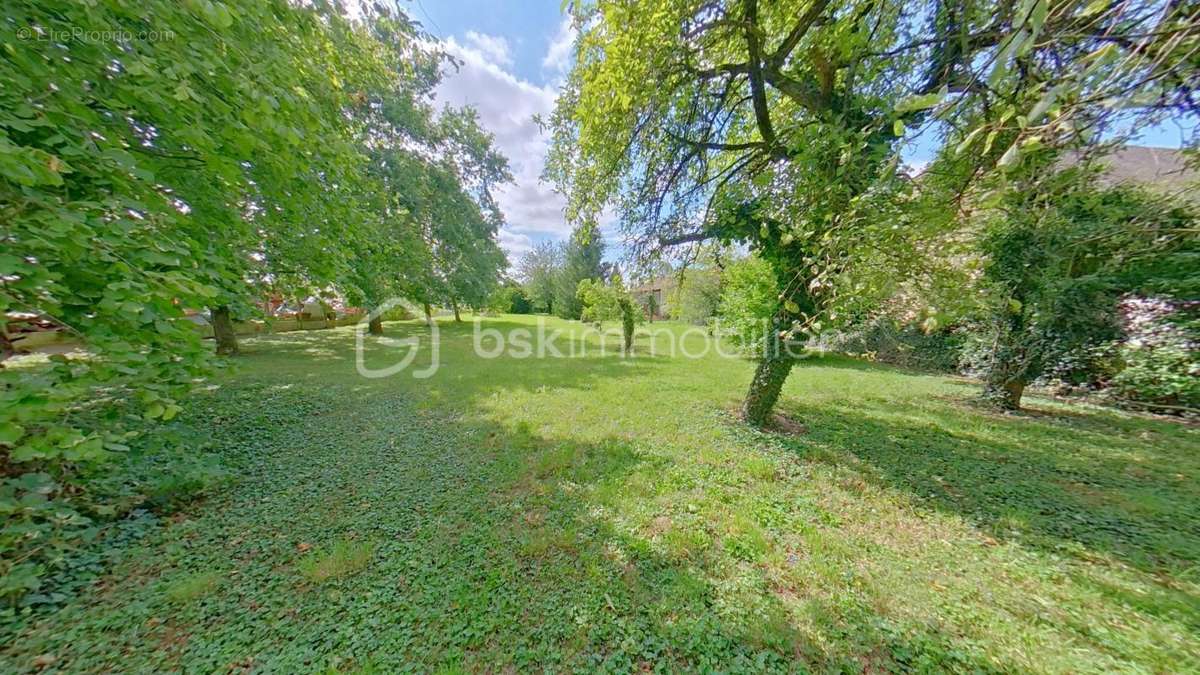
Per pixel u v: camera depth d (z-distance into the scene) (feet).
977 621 6.40
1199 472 12.03
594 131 13.53
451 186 42.55
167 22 7.14
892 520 9.39
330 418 17.16
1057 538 8.66
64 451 5.98
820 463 12.61
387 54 18.74
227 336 32.83
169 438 9.46
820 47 10.38
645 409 18.38
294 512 9.62
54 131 6.58
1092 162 7.83
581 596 6.94
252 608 6.63
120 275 6.55
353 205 14.82
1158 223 11.40
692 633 6.16
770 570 7.63
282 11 10.16
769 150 13.51
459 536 8.67
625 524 9.10
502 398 20.40
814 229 9.84
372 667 5.57
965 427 16.33
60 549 7.22
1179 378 16.81
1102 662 5.64
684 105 14.10
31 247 5.79
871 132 8.25
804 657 5.79
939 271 7.14
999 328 18.84
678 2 10.21
